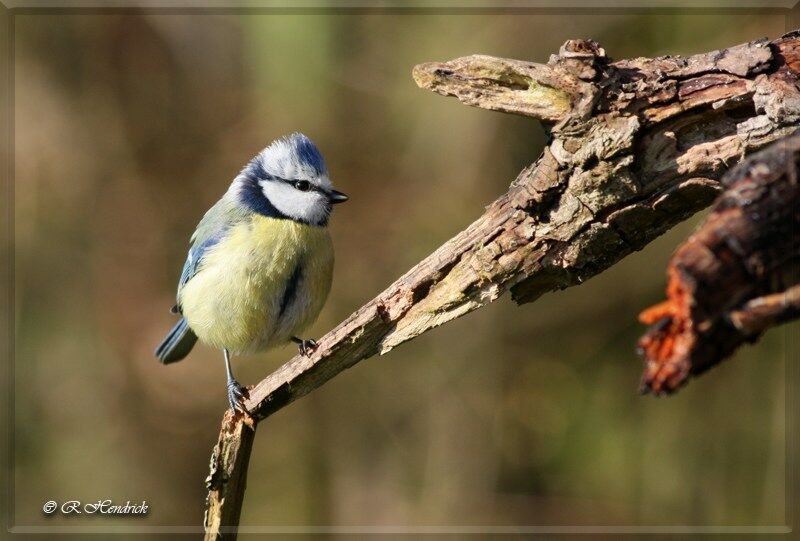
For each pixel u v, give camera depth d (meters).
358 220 12.53
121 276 12.97
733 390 11.77
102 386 12.76
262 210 7.49
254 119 12.80
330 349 6.01
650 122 5.27
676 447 11.86
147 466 12.50
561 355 12.30
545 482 12.02
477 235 5.68
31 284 12.88
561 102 5.30
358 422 12.42
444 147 12.40
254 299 7.37
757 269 3.71
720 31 11.69
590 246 5.51
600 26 11.95
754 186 3.81
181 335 8.84
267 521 12.20
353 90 12.48
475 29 12.16
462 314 5.81
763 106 5.16
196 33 12.88
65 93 13.00
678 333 3.81
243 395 7.07
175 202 13.03
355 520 12.07
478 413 12.20
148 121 13.06
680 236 11.69
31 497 12.25
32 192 12.95
